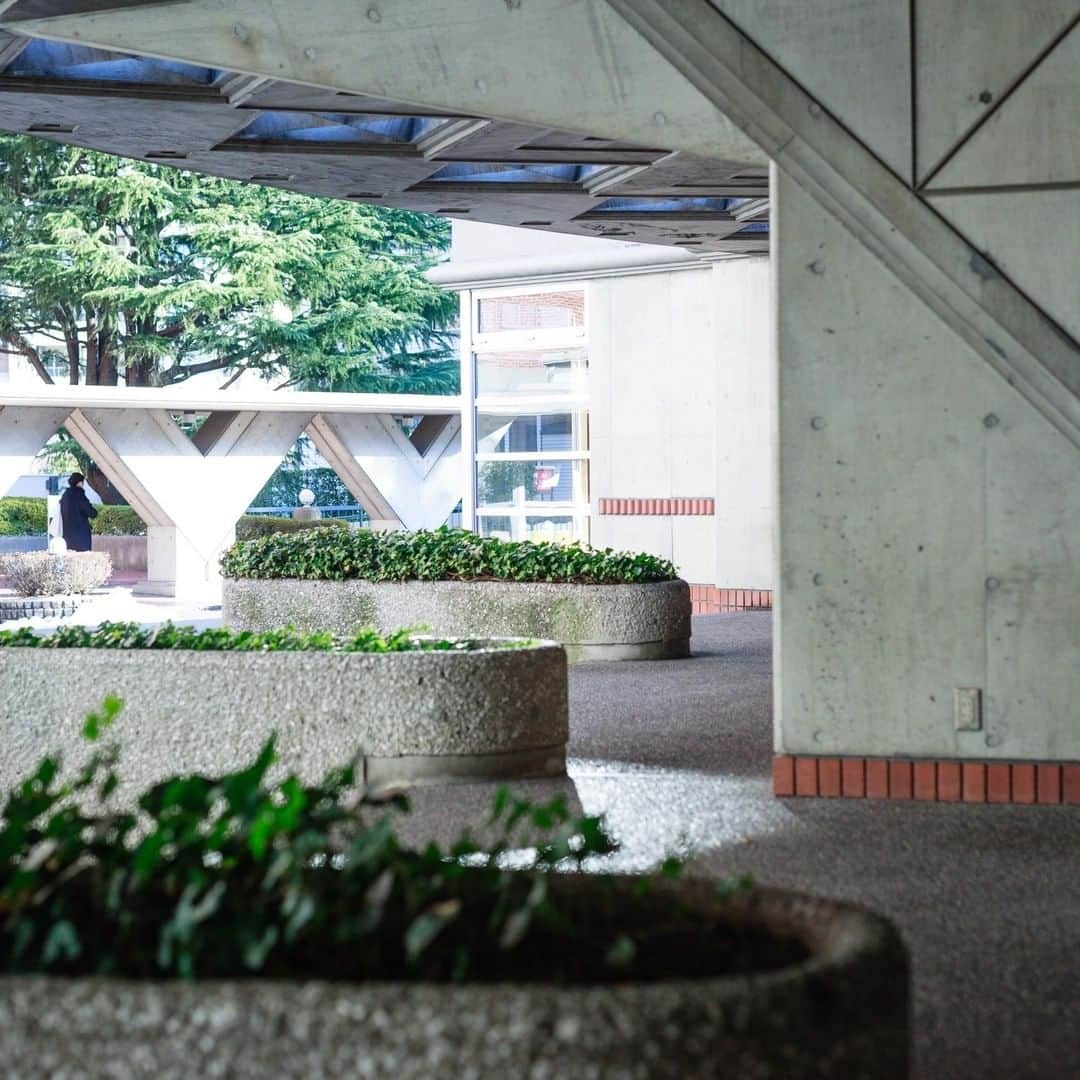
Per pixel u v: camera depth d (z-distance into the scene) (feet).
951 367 27.84
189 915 10.84
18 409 83.30
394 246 155.84
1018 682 27.84
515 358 74.38
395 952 11.60
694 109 31.78
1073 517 27.58
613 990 10.24
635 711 39.34
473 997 10.13
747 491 65.41
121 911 11.50
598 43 31.71
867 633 28.27
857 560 28.27
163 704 29.89
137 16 30.53
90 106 36.14
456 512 135.13
